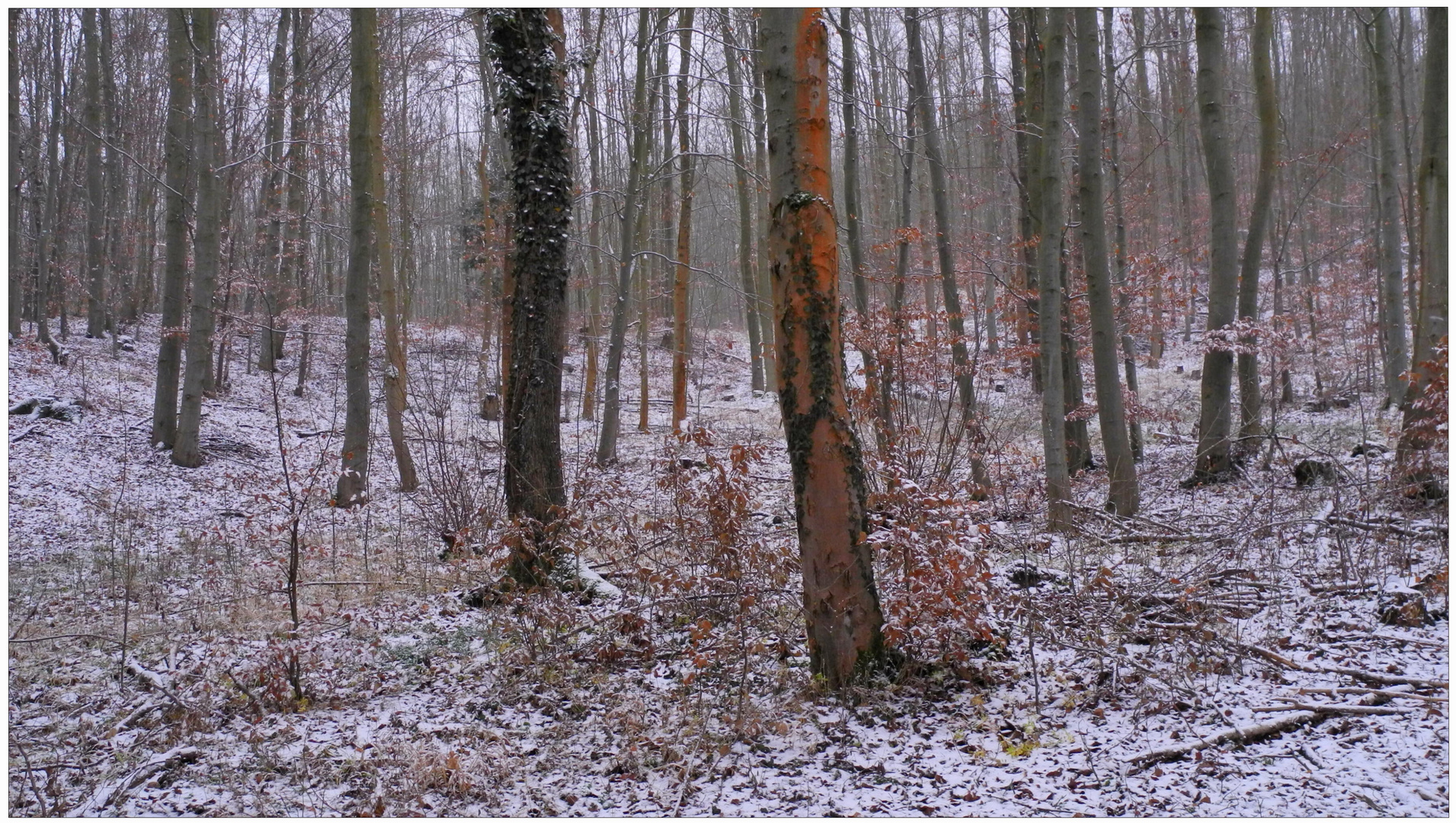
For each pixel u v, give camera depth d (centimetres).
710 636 582
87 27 2083
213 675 578
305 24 2178
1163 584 617
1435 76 836
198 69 1586
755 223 2916
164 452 1449
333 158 2012
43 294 1955
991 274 1262
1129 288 1308
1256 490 979
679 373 1850
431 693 559
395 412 1337
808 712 473
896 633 481
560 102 800
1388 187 1393
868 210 2645
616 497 934
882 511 527
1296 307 2017
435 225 3047
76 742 502
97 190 2219
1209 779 373
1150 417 1298
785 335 488
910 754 420
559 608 611
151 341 2438
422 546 945
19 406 1456
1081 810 355
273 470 1445
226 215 2016
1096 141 959
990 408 1489
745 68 1805
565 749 462
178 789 434
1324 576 644
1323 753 387
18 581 833
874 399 850
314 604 693
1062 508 873
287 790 428
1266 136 1123
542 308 781
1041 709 460
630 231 1527
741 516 581
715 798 394
